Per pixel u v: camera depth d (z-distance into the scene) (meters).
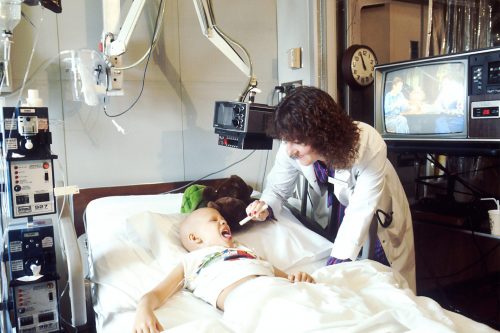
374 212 1.66
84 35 2.28
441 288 2.68
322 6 2.54
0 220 1.70
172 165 2.57
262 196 2.03
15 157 1.49
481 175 2.72
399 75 2.17
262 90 2.83
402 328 1.14
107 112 2.37
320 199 2.54
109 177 2.41
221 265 1.54
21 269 1.59
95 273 1.63
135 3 1.92
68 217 1.67
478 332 1.19
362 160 1.59
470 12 2.53
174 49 2.53
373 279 1.50
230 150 2.73
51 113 2.25
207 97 2.64
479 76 1.80
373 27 2.86
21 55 2.15
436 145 2.05
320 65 2.57
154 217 1.85
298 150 1.42
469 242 2.90
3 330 1.70
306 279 1.48
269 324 1.23
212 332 1.17
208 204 1.92
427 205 2.34
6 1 1.68
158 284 1.51
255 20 2.77
